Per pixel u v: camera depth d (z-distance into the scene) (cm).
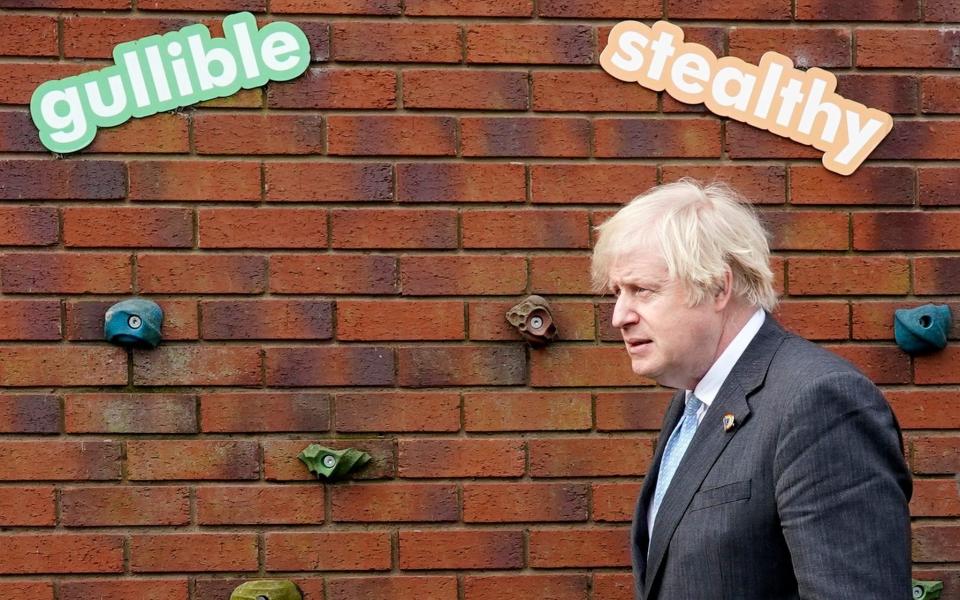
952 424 285
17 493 271
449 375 280
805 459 172
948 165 287
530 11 282
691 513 185
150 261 275
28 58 273
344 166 279
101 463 273
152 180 275
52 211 273
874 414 173
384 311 279
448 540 279
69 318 273
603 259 199
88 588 273
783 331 196
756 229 196
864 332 285
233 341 277
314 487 277
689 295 188
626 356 283
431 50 280
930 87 287
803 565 169
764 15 285
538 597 280
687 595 183
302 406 277
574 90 283
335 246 278
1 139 271
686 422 207
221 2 276
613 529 281
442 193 280
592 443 282
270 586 270
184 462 275
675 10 284
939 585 280
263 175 277
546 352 282
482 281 280
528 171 282
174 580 274
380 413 279
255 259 277
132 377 275
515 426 280
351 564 277
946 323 282
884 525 168
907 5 287
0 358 271
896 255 286
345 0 278
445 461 279
